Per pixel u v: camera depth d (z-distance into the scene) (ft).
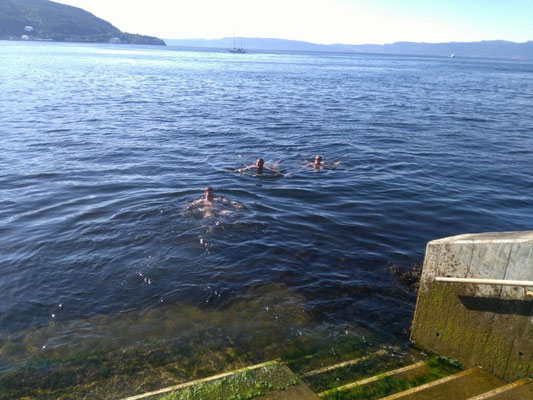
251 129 68.08
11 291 22.27
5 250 26.45
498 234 16.05
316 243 28.55
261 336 19.19
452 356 16.78
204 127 68.54
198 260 25.79
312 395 13.62
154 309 21.12
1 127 62.03
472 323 15.80
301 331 19.58
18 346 18.30
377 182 42.52
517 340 14.51
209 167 46.37
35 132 60.03
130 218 31.37
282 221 31.99
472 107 105.50
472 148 59.21
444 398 14.08
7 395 15.57
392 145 59.41
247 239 28.76
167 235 28.81
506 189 41.52
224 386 14.03
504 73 301.02
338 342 18.81
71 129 62.95
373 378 15.78
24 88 106.73
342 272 25.03
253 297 22.27
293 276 24.44
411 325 20.15
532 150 59.11
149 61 268.62
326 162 49.62
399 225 31.99
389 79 200.13
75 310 20.90
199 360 17.53
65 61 217.56
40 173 42.11
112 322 20.06
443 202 37.14
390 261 26.45
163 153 51.57
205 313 20.90
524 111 100.78
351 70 267.59
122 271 24.38
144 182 40.32
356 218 33.06
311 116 82.79
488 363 15.52
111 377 16.48
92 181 40.14
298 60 414.21
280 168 46.85
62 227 29.78
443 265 16.42
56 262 25.18
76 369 16.92
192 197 36.32
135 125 68.03
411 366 16.60
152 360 17.49
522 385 13.89
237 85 143.64
